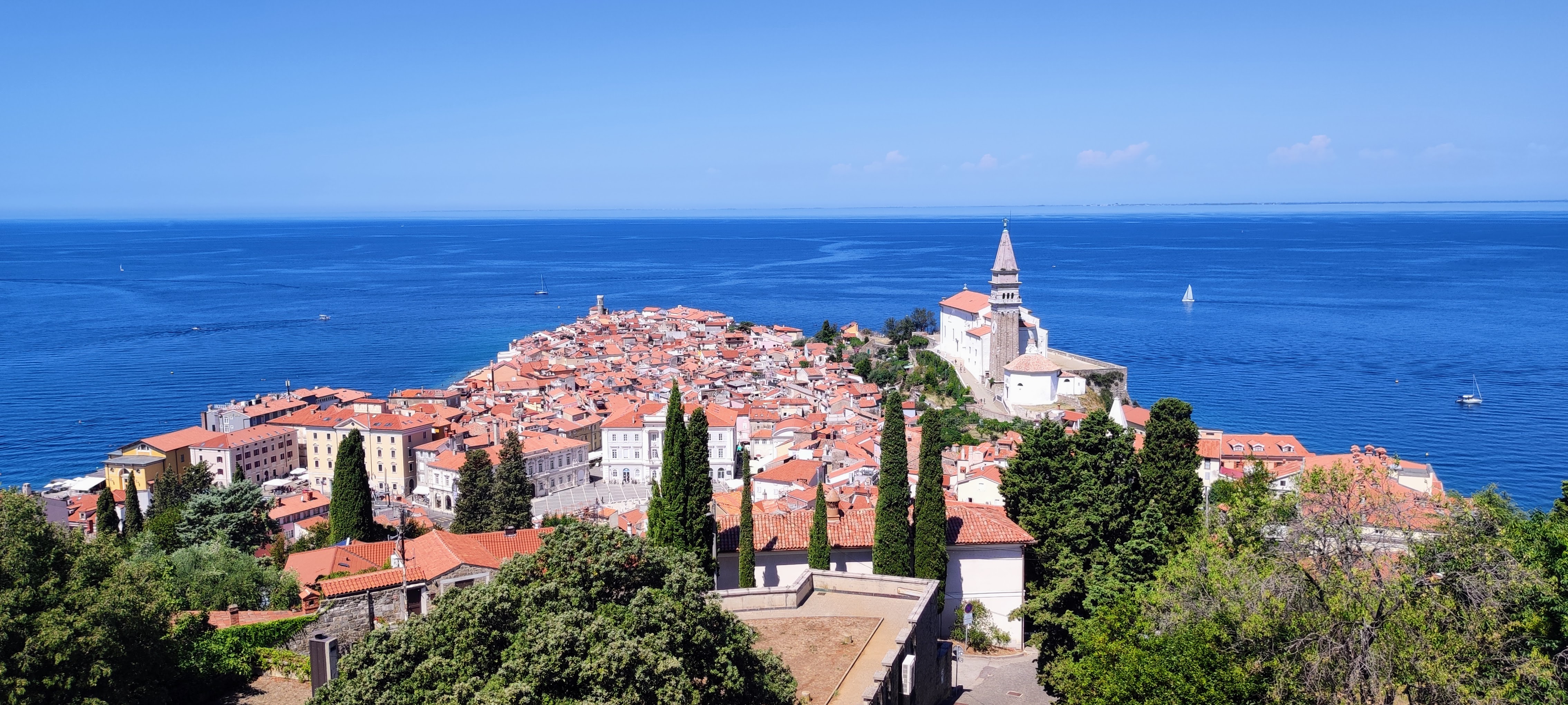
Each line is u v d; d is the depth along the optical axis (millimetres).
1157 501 90312
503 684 43438
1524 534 57938
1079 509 84375
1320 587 54938
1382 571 60031
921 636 67562
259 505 137625
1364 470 60438
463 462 195125
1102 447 88625
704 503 81438
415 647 47344
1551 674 50344
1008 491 92688
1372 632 51625
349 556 97688
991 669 79812
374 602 73812
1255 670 53688
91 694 54062
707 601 50656
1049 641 79938
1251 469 159000
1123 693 55125
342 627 71500
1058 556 84938
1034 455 89938
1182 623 56781
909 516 84438
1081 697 63000
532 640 44156
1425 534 64000
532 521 151125
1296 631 53281
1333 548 57344
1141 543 81188
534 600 47500
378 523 151625
